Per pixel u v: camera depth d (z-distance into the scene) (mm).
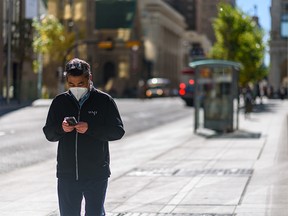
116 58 118000
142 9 135875
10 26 54938
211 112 28141
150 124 36188
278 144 22250
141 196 11727
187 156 18812
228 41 54688
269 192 11922
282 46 85688
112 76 119125
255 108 56812
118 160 18031
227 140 24406
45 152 20297
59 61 76625
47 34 72312
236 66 27422
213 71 27938
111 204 10914
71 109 6004
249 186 12703
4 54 59781
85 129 5895
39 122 34500
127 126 33312
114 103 6148
